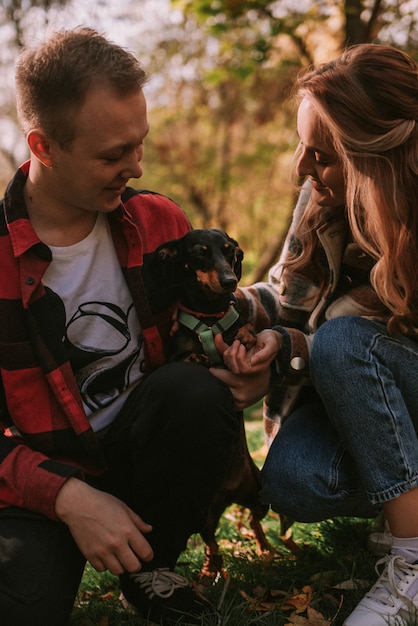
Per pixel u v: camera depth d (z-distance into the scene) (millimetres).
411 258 2039
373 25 6926
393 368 2148
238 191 15367
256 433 4707
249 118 14180
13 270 2090
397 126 2021
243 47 8477
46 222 2150
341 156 2123
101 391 2254
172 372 2133
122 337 2240
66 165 1995
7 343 2072
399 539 2055
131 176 2035
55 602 1941
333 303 2436
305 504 2295
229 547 2947
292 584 2422
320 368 2127
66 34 1979
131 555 1948
